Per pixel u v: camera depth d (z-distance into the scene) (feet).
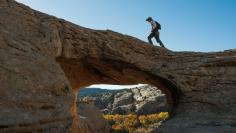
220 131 50.16
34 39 46.83
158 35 71.46
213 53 68.28
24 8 48.83
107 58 61.36
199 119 57.06
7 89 33.81
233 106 59.16
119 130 127.34
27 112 34.09
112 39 62.03
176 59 67.26
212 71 65.21
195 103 61.82
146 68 64.34
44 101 37.93
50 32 51.78
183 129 53.01
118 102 197.57
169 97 71.46
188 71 65.26
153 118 146.00
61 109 40.32
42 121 35.27
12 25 43.50
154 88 197.57
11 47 39.58
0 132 29.63
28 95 35.99
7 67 36.04
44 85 40.06
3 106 31.83
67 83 45.85
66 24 56.54
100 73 68.03
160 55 66.64
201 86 63.87
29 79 38.06
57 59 57.00
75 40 57.52
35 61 42.19
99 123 108.99
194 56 67.97
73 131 77.82
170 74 65.00
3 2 45.14
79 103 114.52
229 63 65.51
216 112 59.11
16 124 31.22
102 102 211.41
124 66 64.08
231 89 62.18
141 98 189.26
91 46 59.41
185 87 64.23
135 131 127.95
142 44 65.21
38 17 51.57
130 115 156.46
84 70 66.13
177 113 62.13
